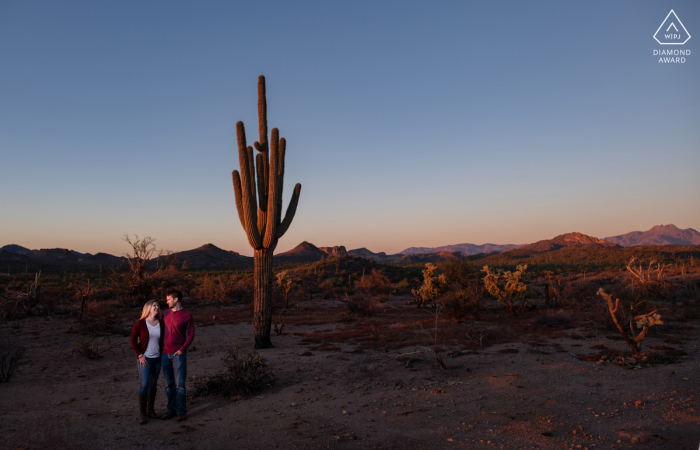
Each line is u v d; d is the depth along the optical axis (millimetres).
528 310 20875
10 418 4977
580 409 5102
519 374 7195
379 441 4250
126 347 11828
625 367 7270
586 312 17938
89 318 15539
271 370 8125
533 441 4121
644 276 22469
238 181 11805
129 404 5934
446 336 12094
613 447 3873
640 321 8023
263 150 12148
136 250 27219
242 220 11711
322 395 6336
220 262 168125
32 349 11359
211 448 4105
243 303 30734
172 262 30625
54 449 3951
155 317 5152
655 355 7836
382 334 12703
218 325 18188
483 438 4266
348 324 17469
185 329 5207
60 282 48750
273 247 11992
